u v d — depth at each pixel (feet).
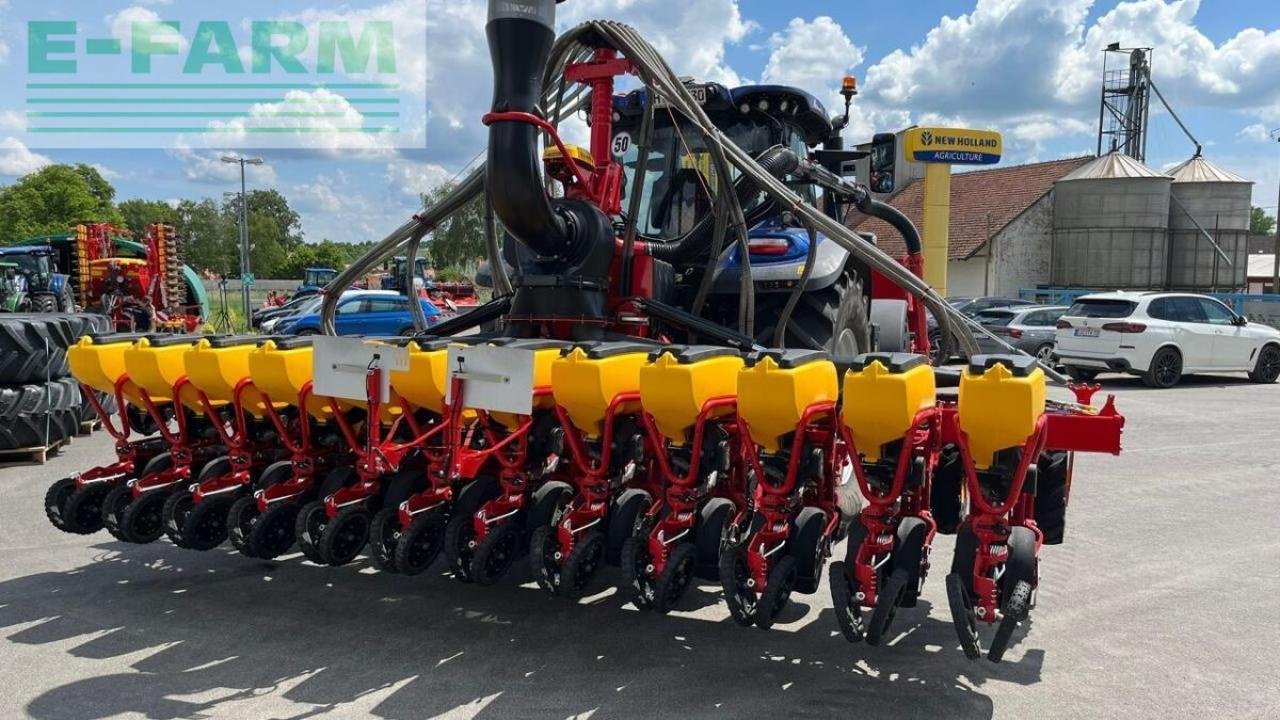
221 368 12.57
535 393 11.25
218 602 13.47
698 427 10.62
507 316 14.56
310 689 10.68
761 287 16.56
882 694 10.59
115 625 12.62
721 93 17.81
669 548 11.08
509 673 11.10
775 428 10.21
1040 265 102.89
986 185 115.03
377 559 11.85
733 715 10.04
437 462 11.61
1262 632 12.53
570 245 13.91
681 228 18.67
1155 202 96.63
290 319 64.64
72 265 75.41
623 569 10.97
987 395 9.43
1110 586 14.38
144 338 13.28
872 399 9.67
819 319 17.31
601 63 14.43
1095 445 11.70
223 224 275.80
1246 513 18.94
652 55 13.80
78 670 11.18
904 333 22.39
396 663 11.38
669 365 10.33
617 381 10.91
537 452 11.91
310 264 291.99
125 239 77.87
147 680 10.91
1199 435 28.89
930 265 78.79
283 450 13.70
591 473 11.38
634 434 11.39
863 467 10.48
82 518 14.02
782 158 16.80
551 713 10.09
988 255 101.04
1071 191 99.86
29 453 24.21
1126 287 96.99
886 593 10.05
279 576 14.58
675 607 13.26
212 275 230.68
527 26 12.40
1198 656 11.71
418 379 11.03
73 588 14.07
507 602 13.47
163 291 68.28
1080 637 12.34
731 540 11.48
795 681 10.91
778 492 10.52
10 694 10.53
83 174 240.32
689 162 17.43
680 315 14.51
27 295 63.57
